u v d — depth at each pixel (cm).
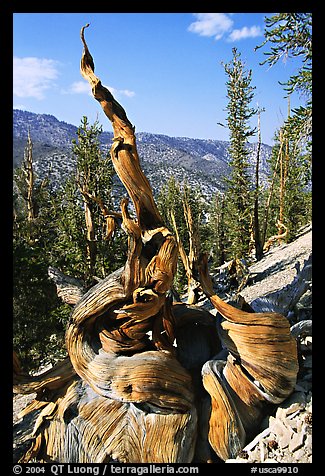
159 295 861
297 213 3325
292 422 834
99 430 848
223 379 874
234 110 3105
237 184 3175
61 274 1030
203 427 862
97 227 1864
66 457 851
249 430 869
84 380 870
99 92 847
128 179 853
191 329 976
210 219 3838
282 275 2048
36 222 1930
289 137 1655
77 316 852
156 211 884
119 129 855
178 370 862
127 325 858
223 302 886
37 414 1120
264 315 867
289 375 859
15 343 1202
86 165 1831
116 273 869
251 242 3247
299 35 1506
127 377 831
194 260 1423
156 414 841
